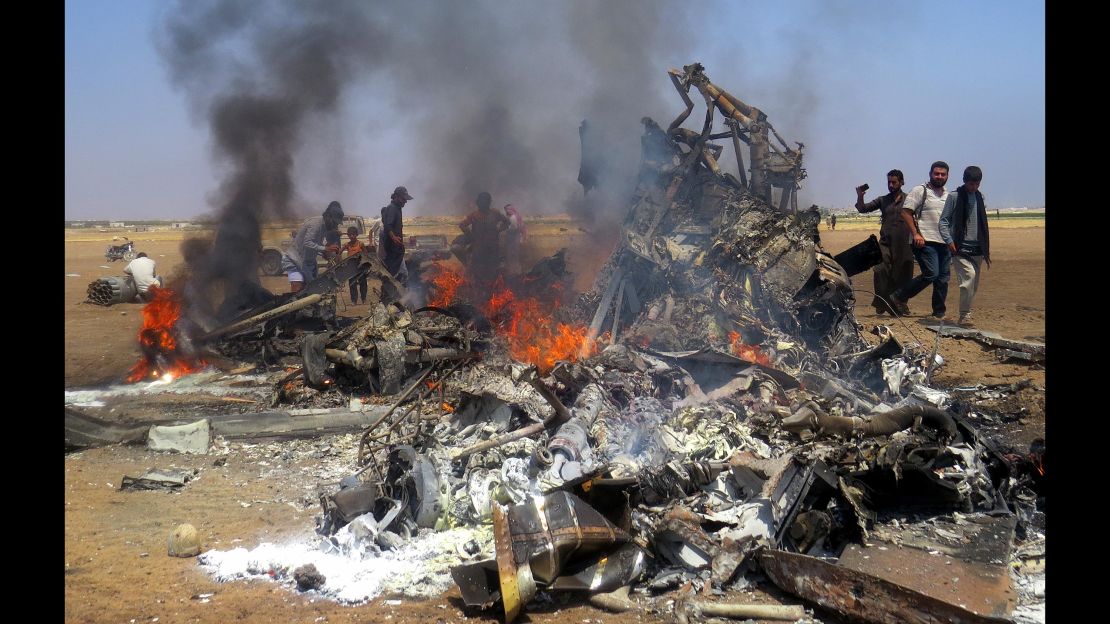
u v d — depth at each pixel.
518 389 7.47
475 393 7.51
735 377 8.02
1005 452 6.50
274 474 7.36
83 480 7.16
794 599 4.60
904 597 4.06
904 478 5.62
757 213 10.62
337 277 12.70
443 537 5.55
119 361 12.94
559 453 6.20
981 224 13.25
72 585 4.93
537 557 4.61
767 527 5.16
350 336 10.12
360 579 4.96
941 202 13.33
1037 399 8.81
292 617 4.53
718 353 8.06
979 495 5.71
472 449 6.46
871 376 9.05
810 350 9.65
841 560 4.90
